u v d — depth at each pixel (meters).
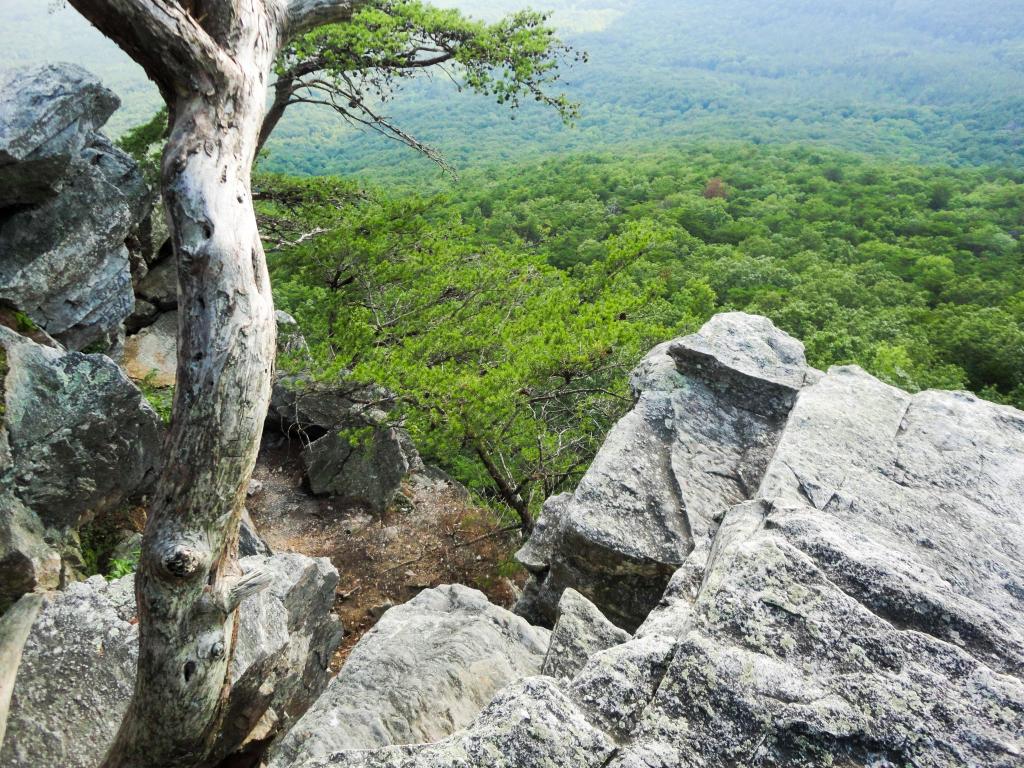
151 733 3.81
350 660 4.88
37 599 5.05
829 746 2.33
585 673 2.81
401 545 12.16
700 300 37.44
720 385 6.77
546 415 13.57
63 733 4.33
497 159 189.38
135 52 3.79
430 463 15.62
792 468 4.70
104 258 9.34
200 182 3.75
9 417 6.25
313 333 14.40
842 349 34.28
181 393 3.64
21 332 8.19
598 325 11.89
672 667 2.65
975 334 44.62
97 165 9.45
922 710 2.41
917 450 5.07
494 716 2.55
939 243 80.44
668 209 90.12
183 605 3.62
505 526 12.85
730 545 3.43
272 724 5.54
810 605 2.87
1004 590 3.70
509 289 14.80
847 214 94.50
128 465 7.05
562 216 86.06
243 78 4.07
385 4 14.15
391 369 10.77
